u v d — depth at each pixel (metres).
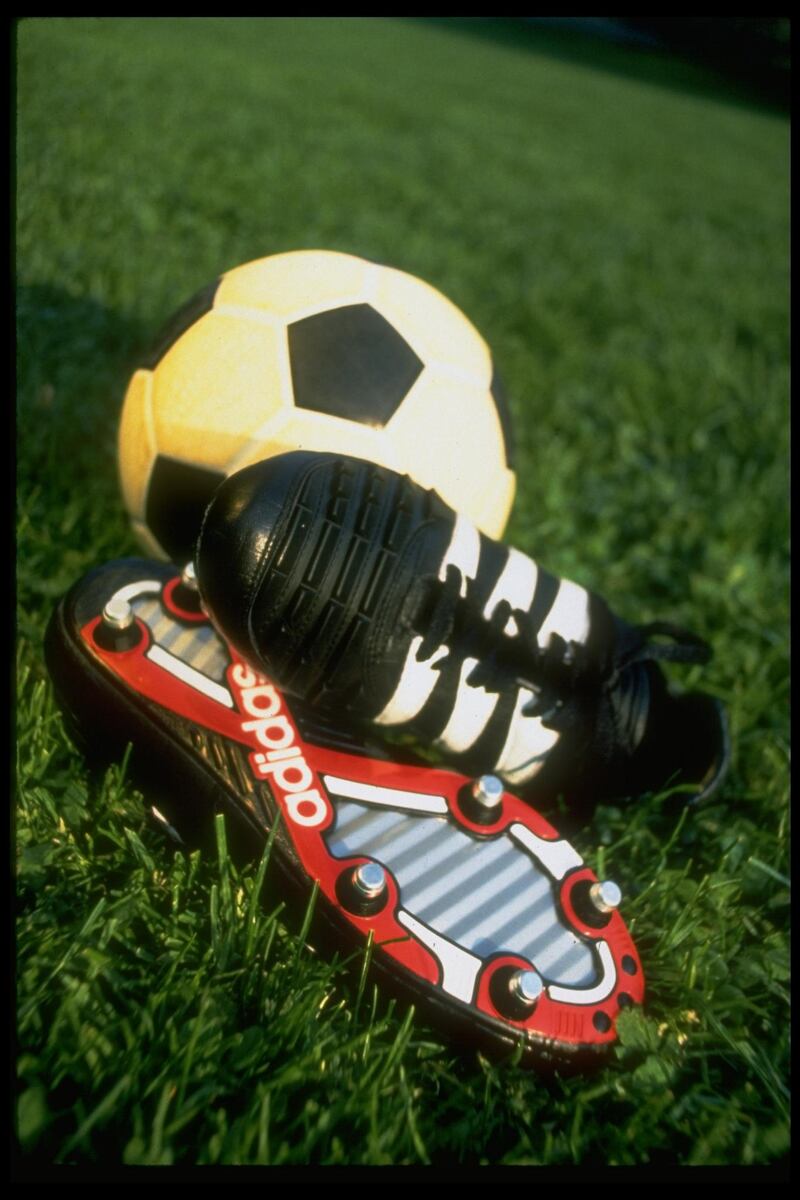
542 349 1.51
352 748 0.69
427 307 0.77
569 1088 0.64
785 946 0.72
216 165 1.77
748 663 0.90
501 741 0.70
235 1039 0.62
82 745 0.70
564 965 0.65
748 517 1.10
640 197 3.32
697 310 1.91
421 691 0.68
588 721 0.71
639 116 6.39
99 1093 0.60
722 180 4.29
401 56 6.08
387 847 0.66
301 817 0.66
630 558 1.01
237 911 0.66
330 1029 0.64
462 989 0.63
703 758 0.75
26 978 0.62
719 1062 0.67
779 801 0.80
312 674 0.66
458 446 0.75
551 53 10.16
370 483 0.66
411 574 0.66
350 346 0.73
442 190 2.46
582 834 0.76
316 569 0.64
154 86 1.64
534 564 0.73
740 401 1.42
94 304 1.03
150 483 0.75
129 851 0.69
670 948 0.70
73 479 0.91
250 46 2.69
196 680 0.69
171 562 0.78
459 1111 0.63
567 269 2.02
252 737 0.68
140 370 0.77
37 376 0.93
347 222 1.80
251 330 0.74
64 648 0.69
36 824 0.69
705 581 0.98
